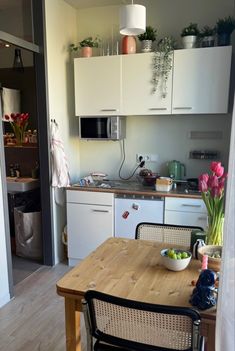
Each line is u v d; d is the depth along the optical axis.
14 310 2.46
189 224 2.84
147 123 3.43
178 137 3.35
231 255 0.86
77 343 1.46
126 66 3.01
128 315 1.17
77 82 3.19
